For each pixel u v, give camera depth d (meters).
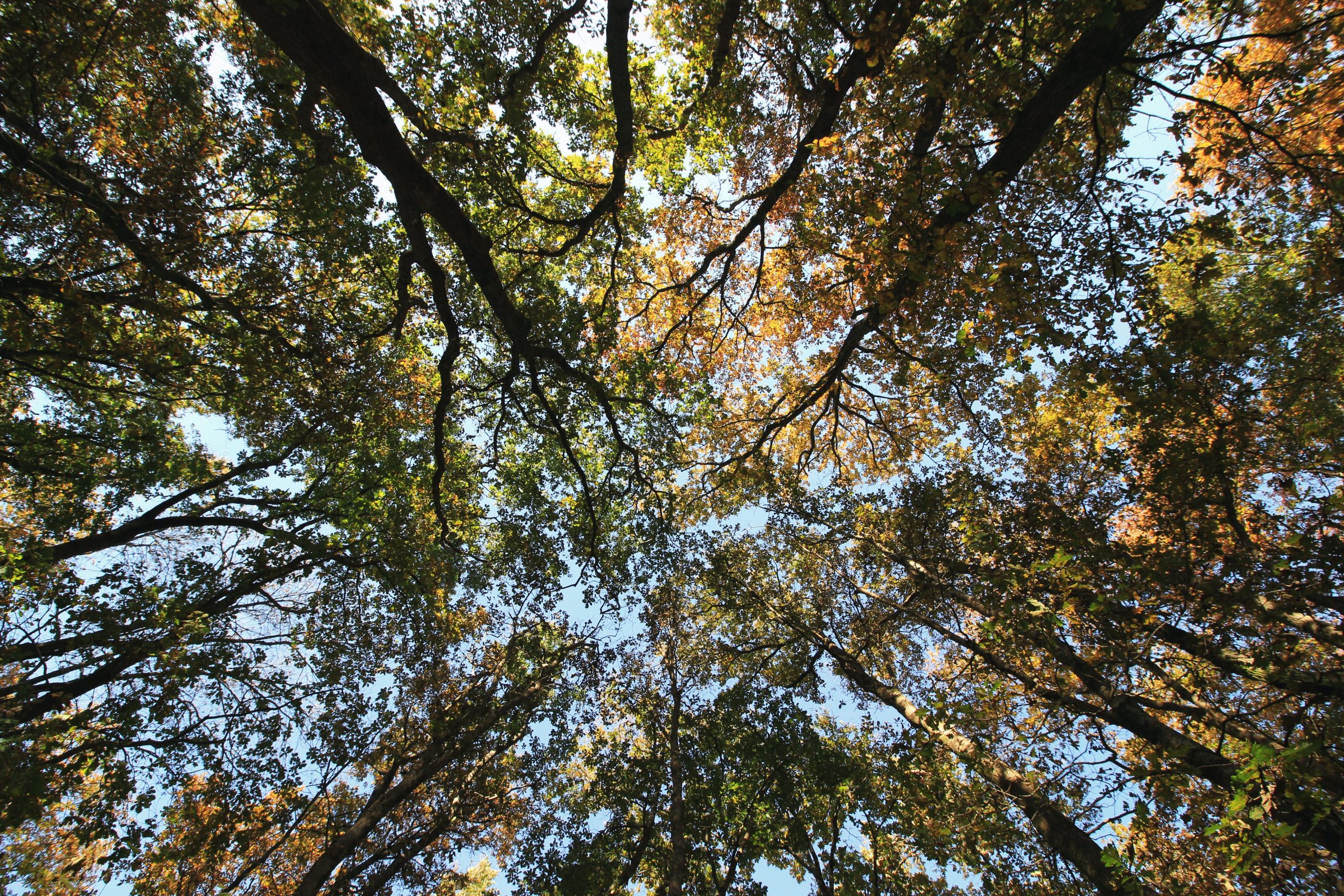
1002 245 7.68
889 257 7.88
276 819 11.61
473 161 9.47
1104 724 8.80
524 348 9.96
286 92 9.15
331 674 12.86
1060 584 7.71
